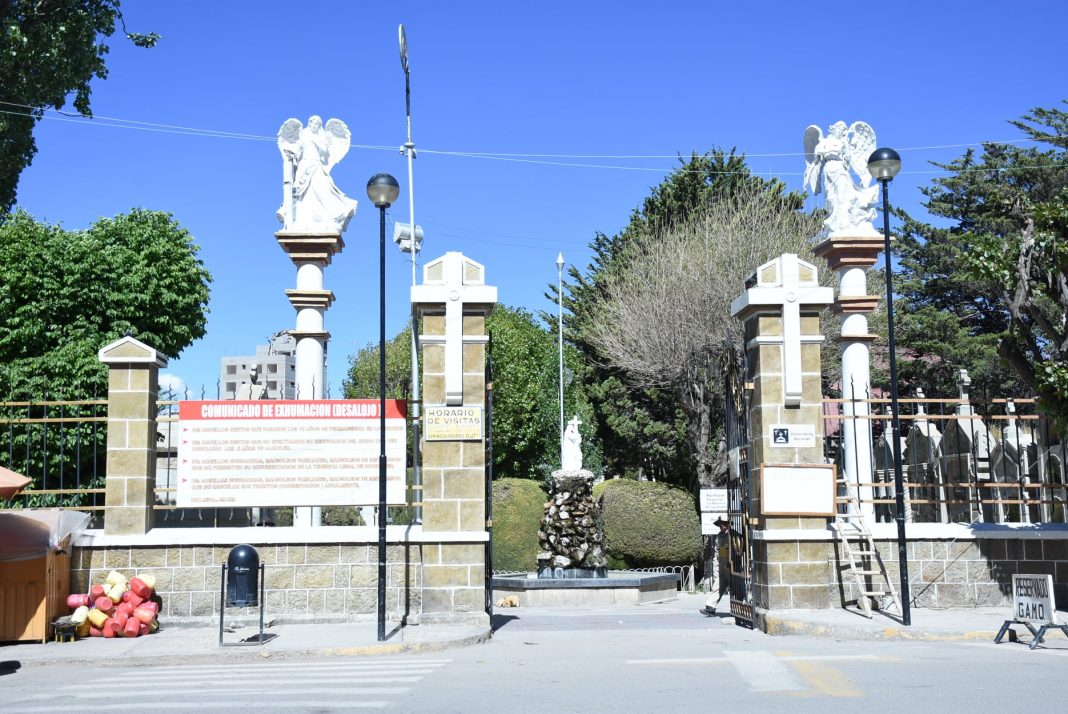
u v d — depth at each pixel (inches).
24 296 991.6
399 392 1572.3
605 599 897.5
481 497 581.0
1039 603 479.5
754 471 607.5
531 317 2010.3
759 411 601.0
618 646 507.8
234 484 579.8
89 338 984.9
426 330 590.9
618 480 1181.1
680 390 1252.5
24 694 379.6
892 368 563.2
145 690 380.8
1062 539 598.5
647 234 1498.5
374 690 366.6
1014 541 598.5
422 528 579.5
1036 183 1539.1
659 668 412.2
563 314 1700.3
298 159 778.8
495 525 1183.6
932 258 1535.4
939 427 923.4
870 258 840.3
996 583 596.1
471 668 428.1
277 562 575.8
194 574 572.7
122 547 570.9
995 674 376.8
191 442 581.6
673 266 1257.4
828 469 593.3
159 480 713.6
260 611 503.8
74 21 865.5
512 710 320.8
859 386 820.6
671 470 1464.1
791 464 591.8
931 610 585.9
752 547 609.6
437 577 575.2
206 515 732.7
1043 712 302.2
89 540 569.3
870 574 578.6
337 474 581.3
